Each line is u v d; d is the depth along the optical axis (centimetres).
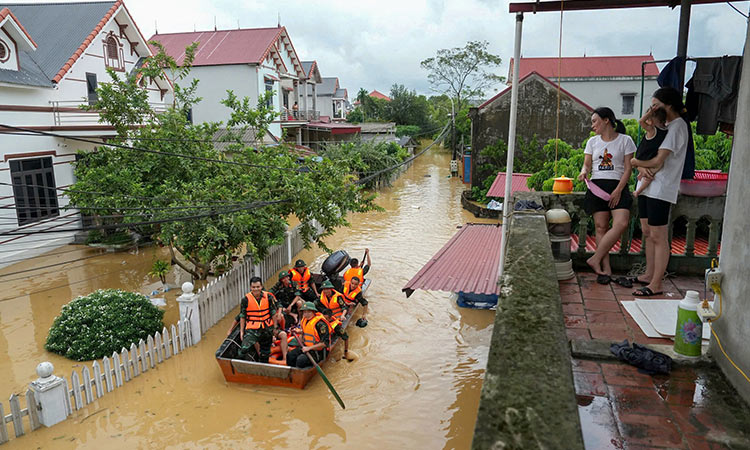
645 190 508
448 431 784
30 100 1708
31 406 772
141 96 1439
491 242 1208
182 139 1323
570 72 3553
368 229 2230
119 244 1758
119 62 2138
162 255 1727
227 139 1494
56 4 2128
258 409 845
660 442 292
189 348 1064
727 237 343
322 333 930
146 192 1285
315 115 4075
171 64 1482
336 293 1095
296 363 897
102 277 1512
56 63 1852
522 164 2669
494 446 176
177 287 1415
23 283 1453
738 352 327
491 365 232
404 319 1220
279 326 1026
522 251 407
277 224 1307
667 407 323
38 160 1706
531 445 176
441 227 2262
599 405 328
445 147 6694
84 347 996
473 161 2780
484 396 208
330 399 876
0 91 1595
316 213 1352
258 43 3192
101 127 1756
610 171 561
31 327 1166
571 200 655
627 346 391
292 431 784
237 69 3020
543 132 2706
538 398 204
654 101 475
